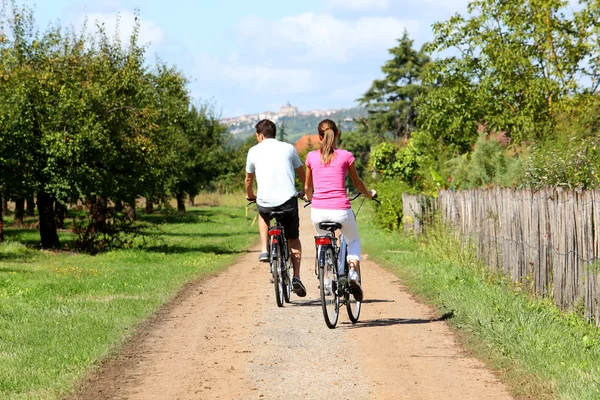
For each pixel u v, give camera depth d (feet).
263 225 48.24
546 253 47.60
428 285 57.82
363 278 67.05
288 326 43.60
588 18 102.47
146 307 51.24
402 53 403.75
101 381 32.01
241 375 32.50
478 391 29.45
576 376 30.12
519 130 100.89
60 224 169.99
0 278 71.51
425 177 121.90
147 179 117.29
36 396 29.30
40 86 107.34
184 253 111.96
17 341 40.40
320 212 42.01
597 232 39.06
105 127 110.52
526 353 33.94
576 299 42.37
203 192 389.39
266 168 45.93
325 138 42.47
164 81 171.32
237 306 52.11
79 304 53.57
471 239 69.41
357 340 39.37
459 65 110.73
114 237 118.93
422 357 35.37
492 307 45.19
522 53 105.70
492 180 95.35
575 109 96.17
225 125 279.69
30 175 106.22
